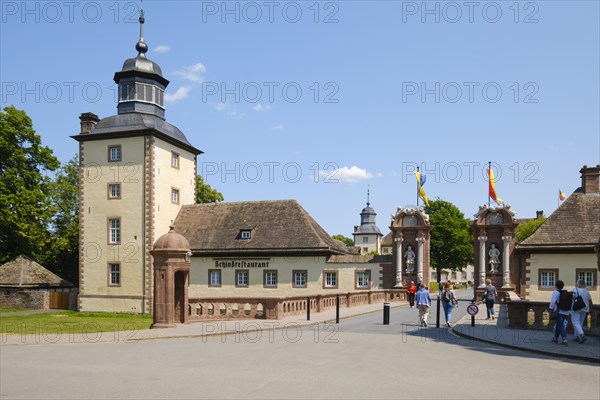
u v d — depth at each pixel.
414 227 44.19
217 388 10.43
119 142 43.19
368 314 29.77
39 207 47.06
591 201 40.97
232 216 45.47
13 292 45.94
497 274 42.12
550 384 11.01
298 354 14.86
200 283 43.88
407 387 10.58
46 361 13.73
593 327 18.52
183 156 47.25
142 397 9.74
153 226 42.09
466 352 15.32
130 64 44.75
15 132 46.22
